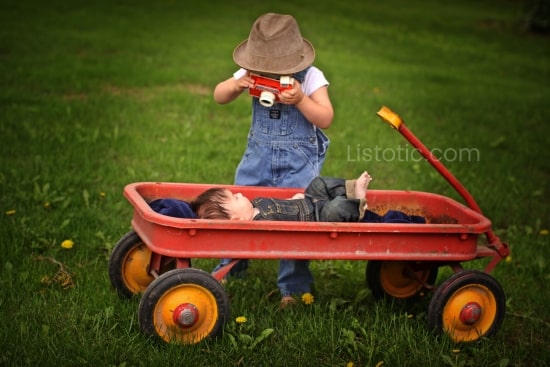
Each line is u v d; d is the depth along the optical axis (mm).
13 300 3760
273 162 4109
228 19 16250
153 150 6746
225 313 3408
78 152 6453
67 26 13539
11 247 4391
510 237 5422
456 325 3686
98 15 15188
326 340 3576
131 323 3496
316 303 4059
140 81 9547
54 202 5227
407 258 3541
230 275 4348
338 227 3402
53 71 9656
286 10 18578
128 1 17422
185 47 12500
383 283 4242
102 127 7371
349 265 4707
